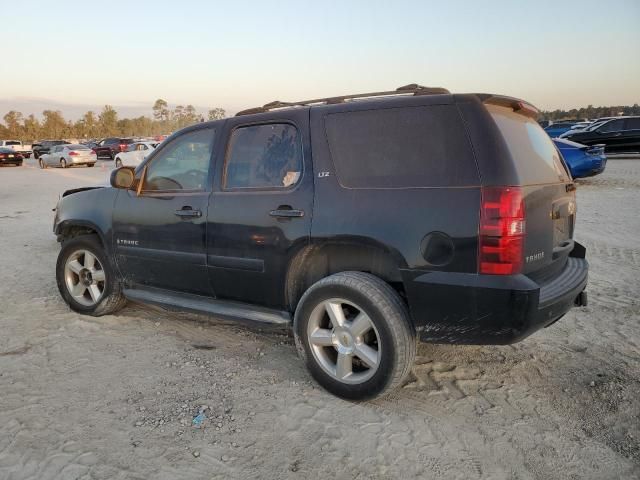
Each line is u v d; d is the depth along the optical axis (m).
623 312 4.74
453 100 2.94
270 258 3.46
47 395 3.32
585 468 2.61
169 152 4.12
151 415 3.08
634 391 3.34
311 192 3.29
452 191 2.83
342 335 3.19
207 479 2.52
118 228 4.37
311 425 2.97
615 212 9.94
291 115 3.49
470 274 2.77
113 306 4.70
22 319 4.74
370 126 3.17
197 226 3.82
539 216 2.96
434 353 3.96
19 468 2.59
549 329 4.39
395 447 2.77
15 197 15.99
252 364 3.78
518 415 3.09
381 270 3.28
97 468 2.59
